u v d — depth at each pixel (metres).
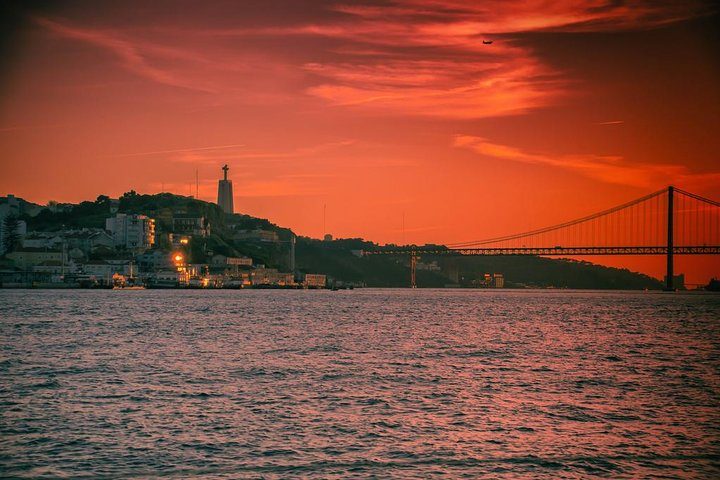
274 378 69.31
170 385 64.94
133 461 42.84
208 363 79.12
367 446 46.16
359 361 82.44
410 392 63.00
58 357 83.44
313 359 83.62
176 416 53.00
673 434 50.03
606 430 50.81
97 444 45.94
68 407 55.66
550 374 74.81
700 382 71.19
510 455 44.81
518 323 152.38
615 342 110.38
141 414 53.50
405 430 49.91
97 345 96.38
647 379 72.56
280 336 112.56
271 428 49.97
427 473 41.53
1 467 41.72
